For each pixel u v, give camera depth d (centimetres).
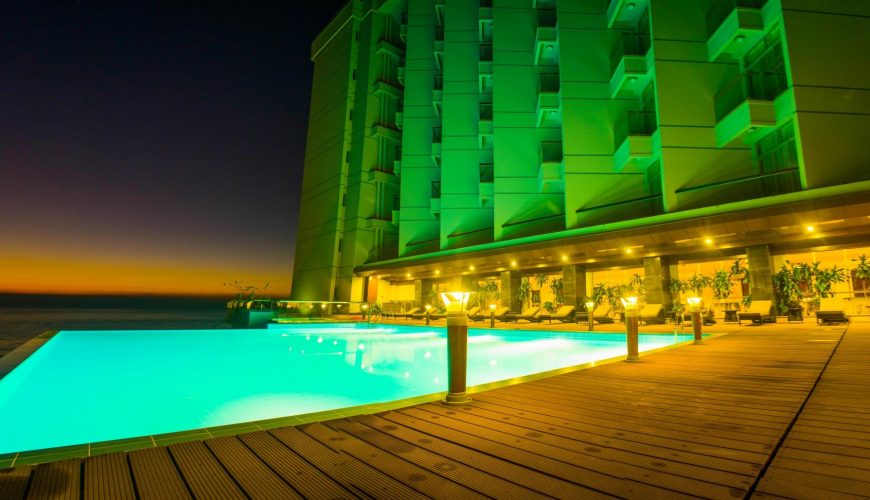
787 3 1503
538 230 2448
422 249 3147
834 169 1404
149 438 286
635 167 2127
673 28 1877
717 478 213
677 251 1862
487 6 3006
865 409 350
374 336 1661
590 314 1546
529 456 252
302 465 239
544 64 2683
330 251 3688
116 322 4284
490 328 1706
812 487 200
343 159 3781
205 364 939
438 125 3372
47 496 194
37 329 3406
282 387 687
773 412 346
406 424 324
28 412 527
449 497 197
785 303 1609
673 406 374
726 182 1708
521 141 2623
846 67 1466
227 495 200
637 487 205
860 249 1559
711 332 1215
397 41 3953
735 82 1681
